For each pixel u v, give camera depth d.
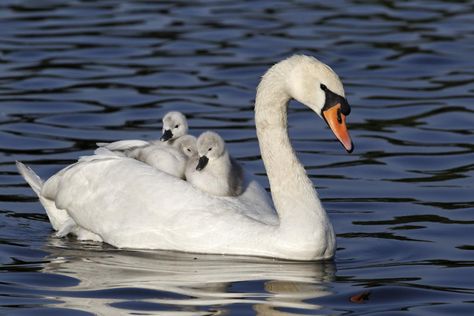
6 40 26.50
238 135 20.31
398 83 23.72
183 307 12.28
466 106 22.00
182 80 23.80
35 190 15.94
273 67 14.17
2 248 14.69
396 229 15.49
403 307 12.34
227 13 29.41
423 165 18.67
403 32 27.45
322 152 19.53
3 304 12.45
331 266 13.86
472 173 18.16
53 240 15.16
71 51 25.75
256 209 14.51
